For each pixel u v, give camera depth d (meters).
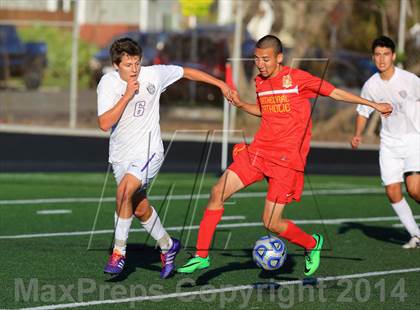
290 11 66.06
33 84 91.06
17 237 27.95
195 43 82.12
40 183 41.31
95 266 23.66
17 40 90.44
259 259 20.95
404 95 26.66
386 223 33.00
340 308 19.70
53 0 94.62
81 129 66.81
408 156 27.22
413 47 65.88
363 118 27.47
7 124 68.25
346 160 55.25
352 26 72.75
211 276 22.83
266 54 21.00
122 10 107.50
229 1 112.00
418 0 67.81
